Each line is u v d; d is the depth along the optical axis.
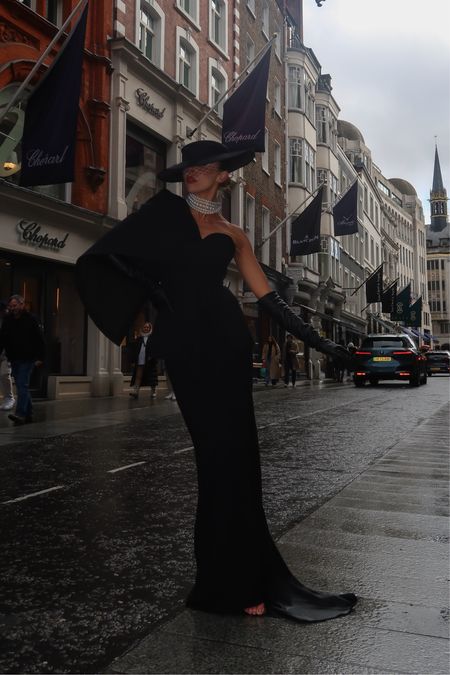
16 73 13.34
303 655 2.11
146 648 2.17
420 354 22.78
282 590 2.50
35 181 12.15
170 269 2.44
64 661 2.12
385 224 72.62
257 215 27.91
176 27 20.20
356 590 2.77
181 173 2.52
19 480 5.34
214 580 2.45
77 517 4.16
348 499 4.63
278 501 4.62
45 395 14.59
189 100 20.09
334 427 9.30
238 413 2.43
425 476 5.53
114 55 16.48
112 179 16.33
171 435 8.22
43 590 2.83
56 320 15.09
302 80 34.06
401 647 2.18
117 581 2.95
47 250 14.20
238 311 2.50
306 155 34.78
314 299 35.88
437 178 126.50
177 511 4.32
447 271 119.25
